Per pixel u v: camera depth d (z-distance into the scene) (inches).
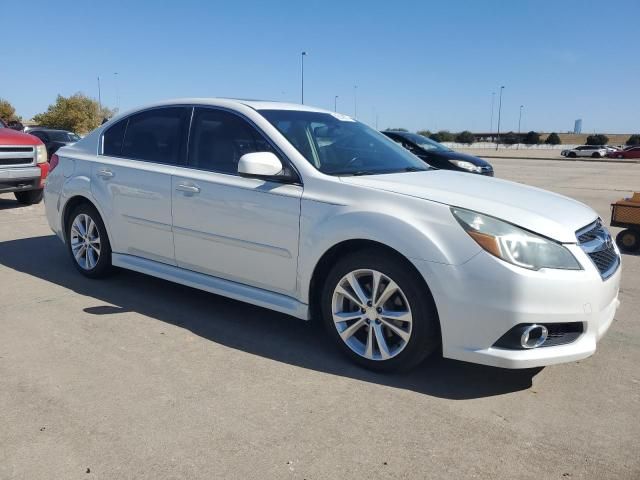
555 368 137.6
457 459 100.1
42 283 198.4
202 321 164.9
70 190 199.2
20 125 486.3
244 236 150.9
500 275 114.8
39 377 127.9
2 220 321.4
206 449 101.7
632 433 109.4
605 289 122.4
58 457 98.9
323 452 101.4
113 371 131.6
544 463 99.3
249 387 125.1
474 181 150.5
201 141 166.7
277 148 148.9
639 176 829.2
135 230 180.2
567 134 3969.0
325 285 138.6
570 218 127.7
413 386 127.2
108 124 198.1
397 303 129.3
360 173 147.4
